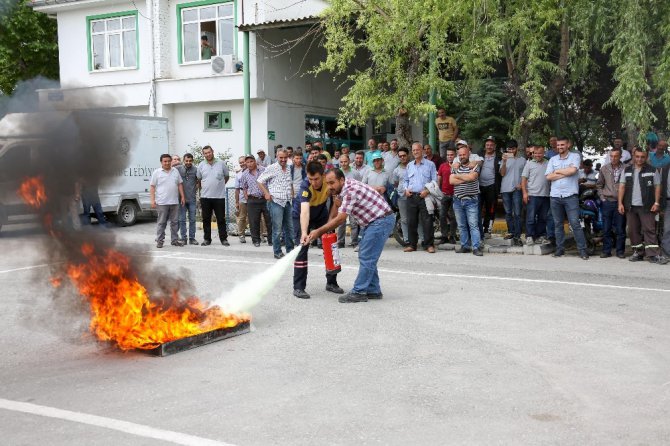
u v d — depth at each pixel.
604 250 11.69
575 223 11.48
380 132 25.19
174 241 14.19
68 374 5.34
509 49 14.27
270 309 7.75
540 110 13.30
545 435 4.04
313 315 7.41
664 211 10.83
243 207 14.88
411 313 7.46
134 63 23.72
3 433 4.11
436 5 13.16
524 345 6.09
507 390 4.87
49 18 25.81
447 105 20.28
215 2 22.19
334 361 5.64
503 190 12.82
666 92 11.52
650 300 8.04
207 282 9.66
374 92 14.86
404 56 14.56
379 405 4.57
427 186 12.39
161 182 13.91
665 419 4.29
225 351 5.99
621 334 6.45
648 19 11.67
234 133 22.23
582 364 5.50
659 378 5.13
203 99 22.12
